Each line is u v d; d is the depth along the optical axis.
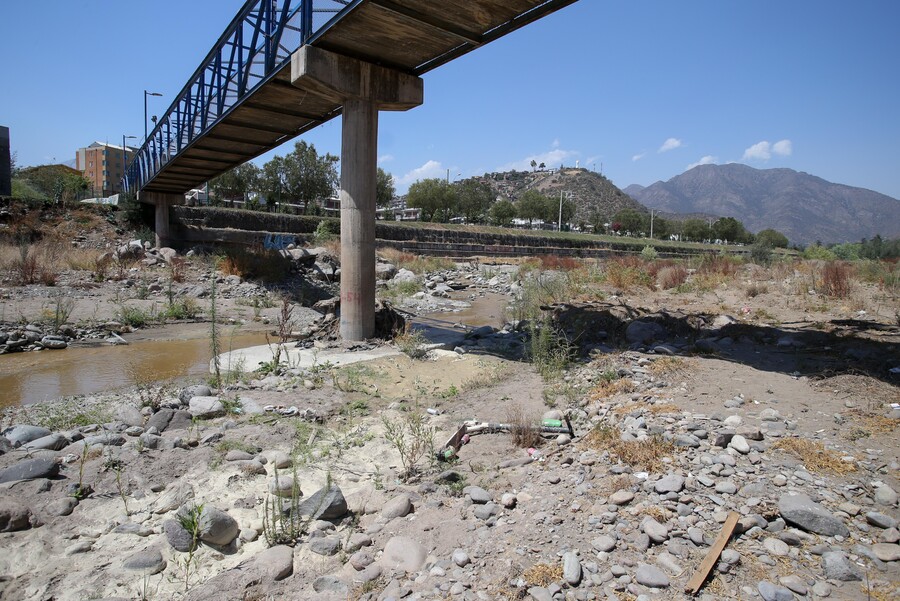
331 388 8.07
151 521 4.09
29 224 25.61
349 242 11.52
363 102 11.48
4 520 3.74
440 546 3.74
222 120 15.98
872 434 4.94
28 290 17.00
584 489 4.24
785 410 5.73
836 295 13.24
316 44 10.67
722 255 25.22
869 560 3.24
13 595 3.19
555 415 6.01
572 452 5.05
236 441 5.62
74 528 3.93
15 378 9.21
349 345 11.16
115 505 4.28
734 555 3.29
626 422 5.62
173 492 4.42
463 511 4.17
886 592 2.95
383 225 39.88
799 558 3.30
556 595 3.07
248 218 32.12
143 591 3.29
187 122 19.62
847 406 5.73
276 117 15.73
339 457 5.46
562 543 3.59
